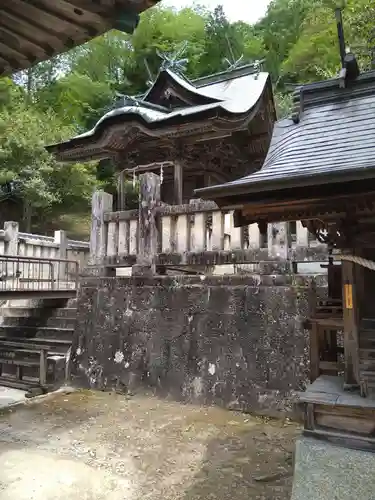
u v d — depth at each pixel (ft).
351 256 9.95
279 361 17.84
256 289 18.85
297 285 18.11
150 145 33.06
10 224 35.53
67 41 9.77
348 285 10.14
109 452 14.06
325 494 9.23
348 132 10.58
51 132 67.21
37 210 70.28
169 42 82.48
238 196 10.02
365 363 9.91
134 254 23.02
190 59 81.00
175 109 34.01
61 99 86.22
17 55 10.73
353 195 9.09
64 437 15.43
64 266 41.75
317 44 71.10
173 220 22.24
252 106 30.27
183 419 17.28
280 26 93.71
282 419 17.16
